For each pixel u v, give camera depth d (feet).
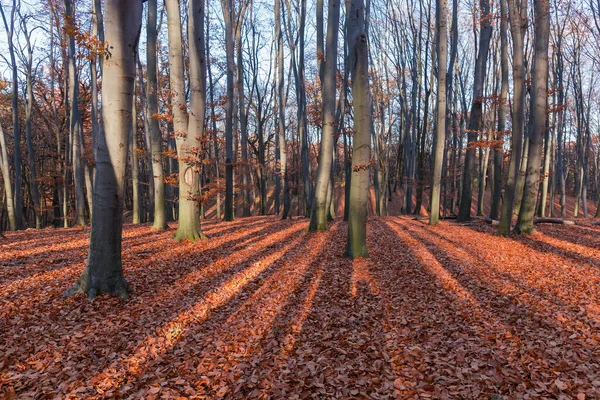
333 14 43.62
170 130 70.85
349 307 19.51
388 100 99.50
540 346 13.94
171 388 11.74
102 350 14.03
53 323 15.98
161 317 17.56
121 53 18.52
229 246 36.83
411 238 41.55
